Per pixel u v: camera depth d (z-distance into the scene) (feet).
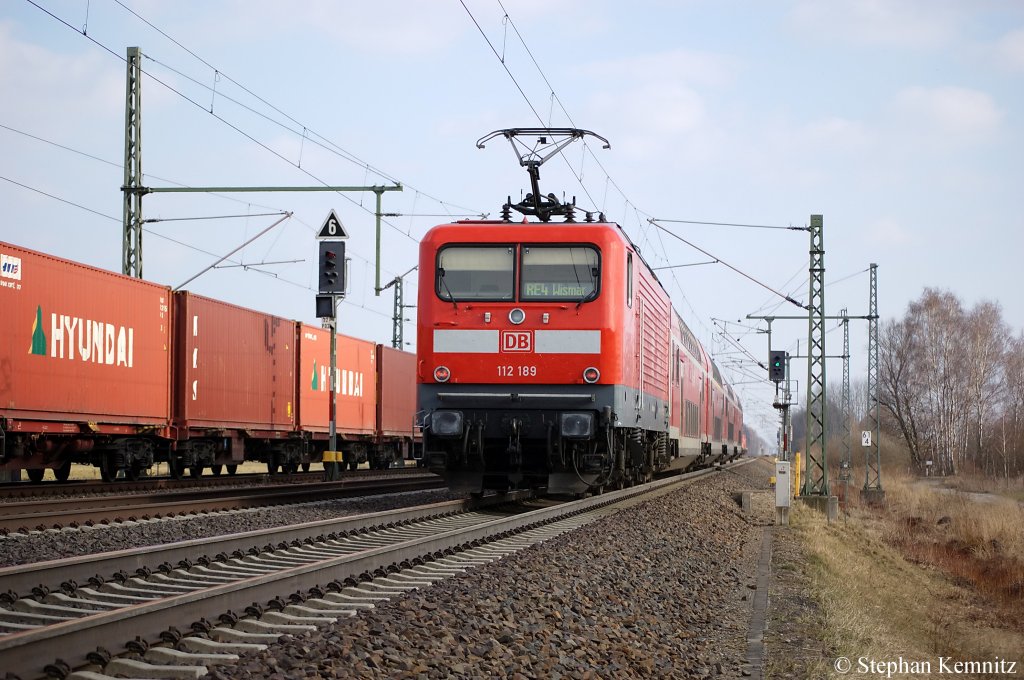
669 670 24.25
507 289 51.78
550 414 51.42
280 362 91.04
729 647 28.43
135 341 68.90
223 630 21.44
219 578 29.73
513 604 27.17
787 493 67.87
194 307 75.61
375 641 21.30
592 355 50.96
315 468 134.72
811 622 32.07
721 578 40.34
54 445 64.03
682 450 88.74
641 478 73.82
